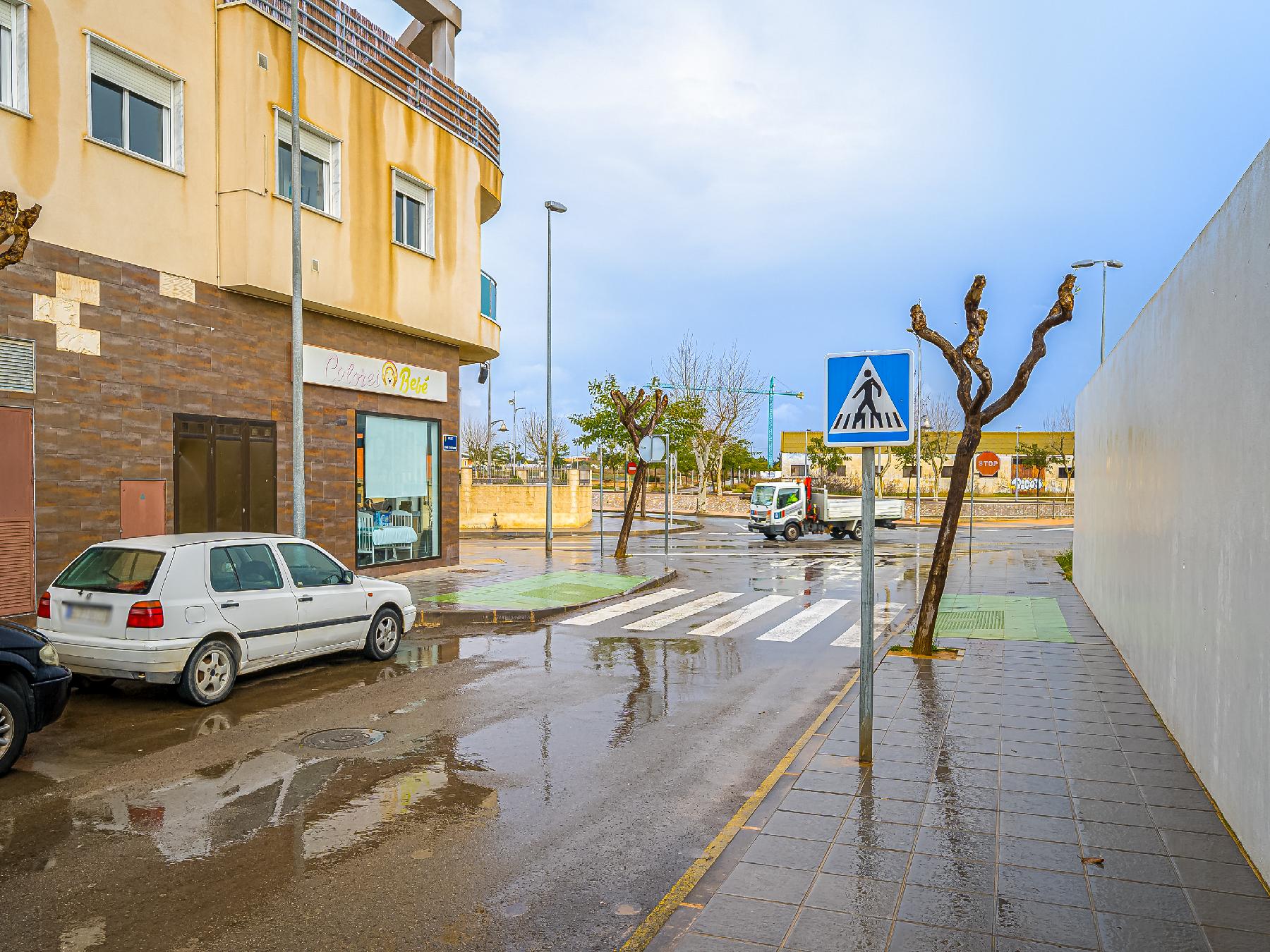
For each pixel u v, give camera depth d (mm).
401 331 18562
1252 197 4965
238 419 14781
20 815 5656
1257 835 4660
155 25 13211
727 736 7598
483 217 23250
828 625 13414
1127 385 10008
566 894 4633
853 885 4520
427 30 21281
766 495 33281
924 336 11094
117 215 12680
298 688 9180
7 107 11227
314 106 15594
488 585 17203
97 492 12414
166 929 4246
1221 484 5578
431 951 4066
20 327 11438
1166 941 3957
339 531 17172
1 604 11258
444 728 7734
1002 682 9148
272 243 14594
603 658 10906
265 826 5504
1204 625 5980
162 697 8734
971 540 25797
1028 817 5430
